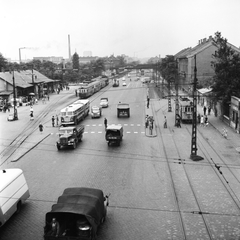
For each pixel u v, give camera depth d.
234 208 18.95
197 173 25.41
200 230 16.50
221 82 45.94
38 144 36.44
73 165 28.25
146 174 25.41
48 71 126.31
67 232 14.91
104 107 65.38
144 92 91.19
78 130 36.50
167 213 18.48
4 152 32.69
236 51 68.88
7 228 17.31
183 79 87.50
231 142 35.25
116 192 21.78
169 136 39.34
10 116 52.50
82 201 15.73
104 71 174.88
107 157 30.50
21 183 19.59
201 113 56.06
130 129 43.84
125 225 17.22
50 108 65.88
